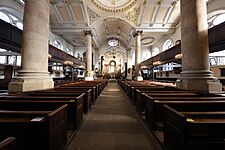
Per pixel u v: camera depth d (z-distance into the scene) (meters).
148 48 25.50
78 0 13.56
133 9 15.99
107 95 9.73
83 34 18.47
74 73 20.14
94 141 2.88
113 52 33.34
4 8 10.42
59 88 5.85
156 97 3.61
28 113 2.12
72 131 3.36
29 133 1.90
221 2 10.27
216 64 11.77
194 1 4.97
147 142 2.86
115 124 3.88
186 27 5.18
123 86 12.53
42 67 5.45
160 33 17.88
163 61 12.68
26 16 5.09
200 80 4.65
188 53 5.09
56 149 2.25
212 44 6.70
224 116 2.14
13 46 6.77
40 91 4.70
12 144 1.23
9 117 2.12
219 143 2.06
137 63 16.92
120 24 20.16
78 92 4.59
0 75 11.70
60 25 17.03
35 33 5.15
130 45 26.33
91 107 5.96
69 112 3.41
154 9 14.71
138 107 5.27
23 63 5.02
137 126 3.74
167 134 2.53
